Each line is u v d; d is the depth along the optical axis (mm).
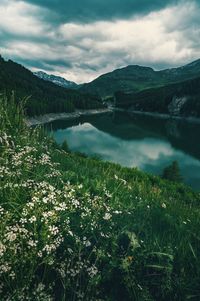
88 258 4301
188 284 4496
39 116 136250
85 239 4484
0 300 3562
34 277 3965
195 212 7453
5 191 4707
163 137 122188
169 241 5098
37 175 5566
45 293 3773
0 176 4922
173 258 4676
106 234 4793
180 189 17719
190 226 5934
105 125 156875
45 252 4047
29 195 4766
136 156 79938
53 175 5855
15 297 3555
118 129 142375
